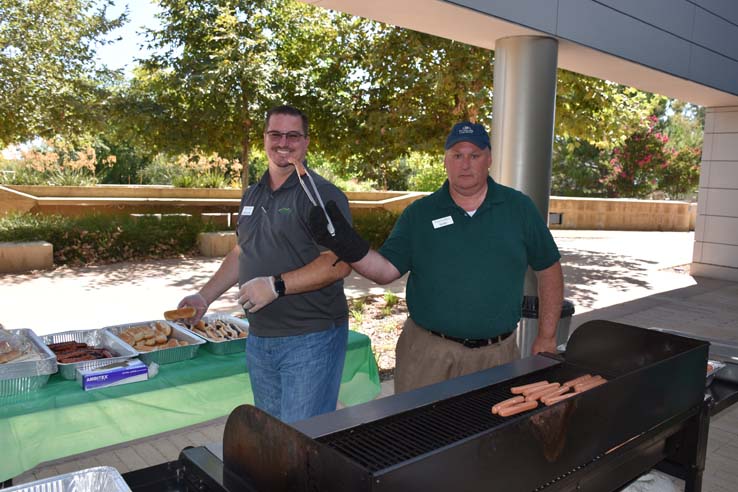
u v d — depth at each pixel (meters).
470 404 1.58
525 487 1.25
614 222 17.86
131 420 2.13
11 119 8.91
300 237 2.19
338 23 8.79
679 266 10.69
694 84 6.23
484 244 2.23
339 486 1.00
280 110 2.17
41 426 1.93
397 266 2.29
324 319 2.21
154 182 17.92
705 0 6.04
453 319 2.26
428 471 1.04
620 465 1.59
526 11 4.08
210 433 3.46
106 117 9.42
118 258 9.51
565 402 1.30
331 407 2.31
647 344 1.84
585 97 8.02
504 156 4.54
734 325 6.42
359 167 9.47
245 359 2.43
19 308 6.21
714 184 9.34
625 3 4.94
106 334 2.46
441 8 3.73
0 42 8.45
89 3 9.37
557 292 2.38
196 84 8.91
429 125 8.13
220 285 2.63
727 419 3.87
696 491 1.89
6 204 12.42
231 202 14.55
